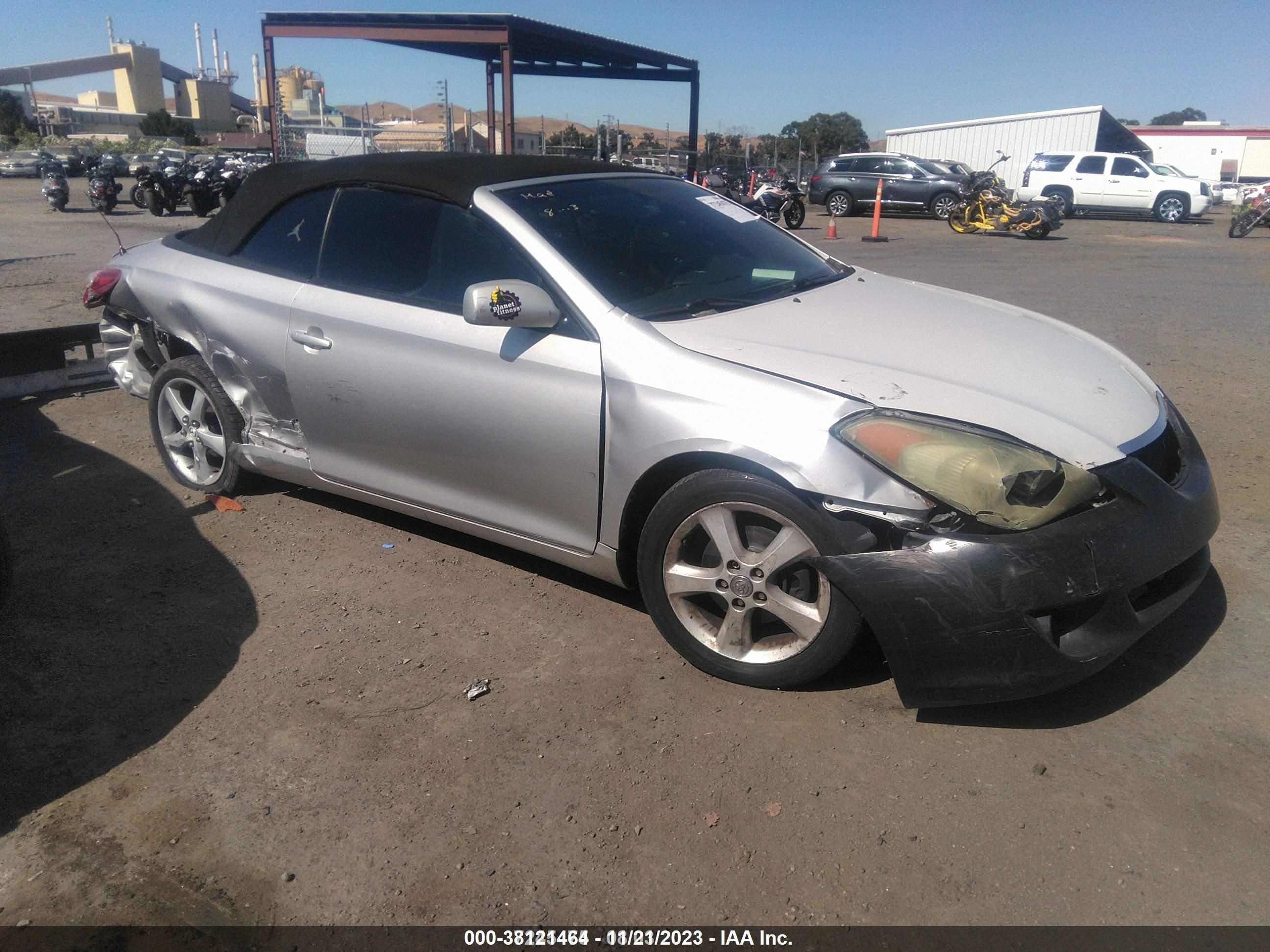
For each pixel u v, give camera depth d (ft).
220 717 9.29
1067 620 8.22
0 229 60.13
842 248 53.83
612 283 10.28
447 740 8.91
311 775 8.46
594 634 10.73
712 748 8.72
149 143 205.46
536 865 7.44
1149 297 33.83
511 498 10.77
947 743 8.71
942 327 10.57
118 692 9.70
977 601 7.97
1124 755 8.45
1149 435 9.23
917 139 103.04
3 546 10.28
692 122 73.46
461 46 62.69
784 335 9.75
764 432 8.66
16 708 9.44
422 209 11.49
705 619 9.80
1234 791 7.98
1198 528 8.96
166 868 7.44
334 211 12.34
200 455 14.46
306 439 12.69
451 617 11.16
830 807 7.95
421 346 10.96
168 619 11.14
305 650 10.48
